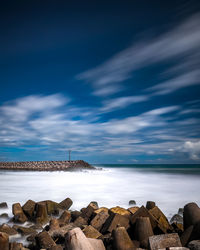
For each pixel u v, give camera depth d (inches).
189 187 877.2
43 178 1424.7
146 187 893.2
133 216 273.7
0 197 684.1
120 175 1664.6
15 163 2470.5
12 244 230.8
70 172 2060.8
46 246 246.4
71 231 195.8
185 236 226.7
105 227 276.8
